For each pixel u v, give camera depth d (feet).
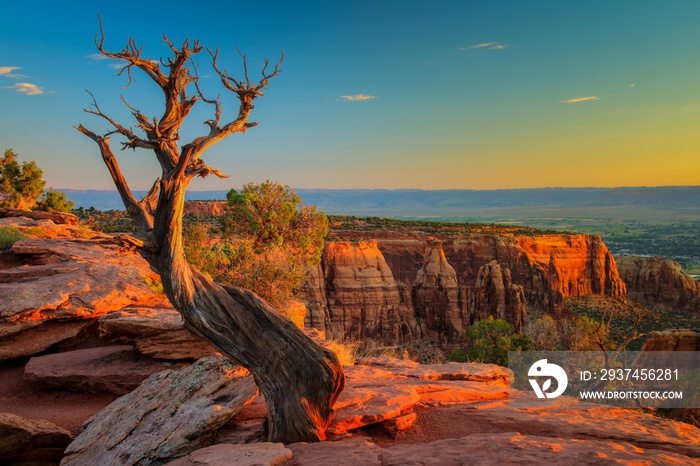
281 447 27.20
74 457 32.65
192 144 30.07
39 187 192.65
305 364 30.71
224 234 117.39
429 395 37.68
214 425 30.63
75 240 83.66
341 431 30.94
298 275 69.92
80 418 41.93
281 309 64.28
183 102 32.07
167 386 36.42
